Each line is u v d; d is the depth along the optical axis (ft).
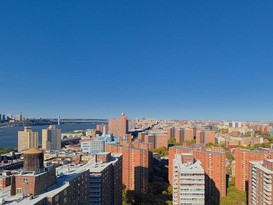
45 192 579.48
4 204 514.27
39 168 599.57
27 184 560.20
